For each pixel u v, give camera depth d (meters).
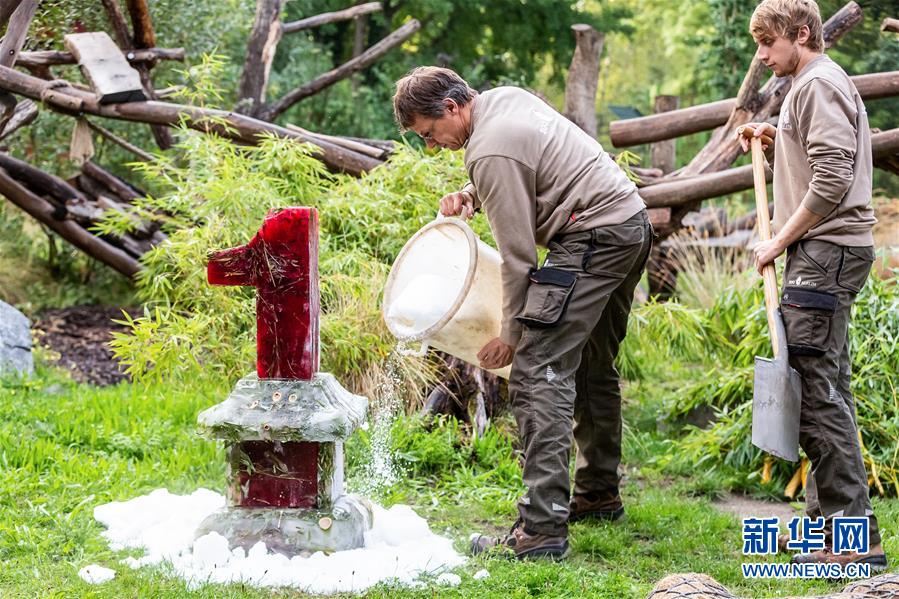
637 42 29.03
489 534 4.69
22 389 7.05
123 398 6.75
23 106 8.81
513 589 3.83
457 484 5.42
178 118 7.83
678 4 24.98
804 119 4.08
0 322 7.66
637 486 5.71
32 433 5.79
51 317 10.27
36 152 10.66
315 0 18.80
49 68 8.89
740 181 7.53
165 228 7.11
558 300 4.12
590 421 4.77
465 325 4.34
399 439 5.71
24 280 11.23
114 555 4.12
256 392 4.12
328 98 16.94
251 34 11.27
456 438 5.94
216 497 4.88
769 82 8.04
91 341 9.48
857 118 4.13
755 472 5.78
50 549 4.13
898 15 12.30
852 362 5.84
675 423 7.01
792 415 4.09
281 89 16.53
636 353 7.98
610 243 4.14
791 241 4.13
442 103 4.14
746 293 6.82
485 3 20.31
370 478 5.45
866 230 4.14
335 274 6.26
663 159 10.59
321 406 4.09
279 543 4.08
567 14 20.91
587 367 4.71
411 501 5.21
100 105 7.91
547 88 24.20
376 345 6.13
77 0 8.97
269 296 4.11
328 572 3.89
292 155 6.71
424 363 6.23
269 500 4.16
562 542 4.23
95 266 11.38
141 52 8.55
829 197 3.97
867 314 5.96
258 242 4.07
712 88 15.51
